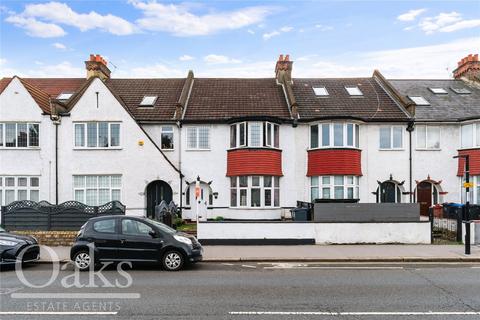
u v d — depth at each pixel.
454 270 11.11
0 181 20.61
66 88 25.48
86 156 20.88
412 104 22.05
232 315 6.93
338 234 15.34
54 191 20.64
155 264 11.70
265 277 10.15
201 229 15.25
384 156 22.12
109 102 21.05
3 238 11.43
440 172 22.14
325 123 21.52
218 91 25.06
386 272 10.80
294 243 15.23
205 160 21.97
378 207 15.65
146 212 21.17
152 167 20.95
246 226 15.27
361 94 24.52
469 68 26.78
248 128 21.14
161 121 21.86
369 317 6.84
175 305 7.55
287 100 23.66
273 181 21.34
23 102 20.75
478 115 21.94
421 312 7.14
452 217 19.52
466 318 6.81
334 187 21.25
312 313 7.04
